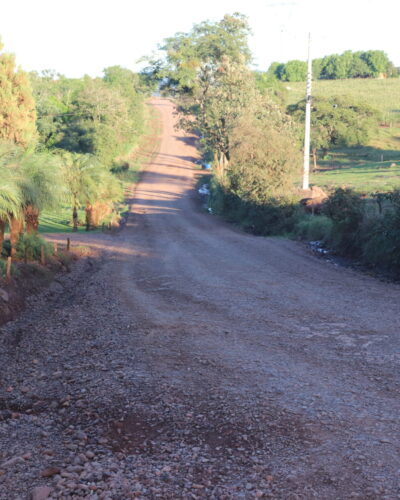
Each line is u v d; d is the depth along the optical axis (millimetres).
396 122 115625
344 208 24516
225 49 71625
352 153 90375
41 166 18375
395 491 4723
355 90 165750
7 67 37938
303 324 11289
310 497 4691
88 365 8758
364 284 16406
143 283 17094
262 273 18969
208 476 5125
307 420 6285
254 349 9469
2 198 15875
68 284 17125
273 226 36781
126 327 11258
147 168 97688
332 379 7762
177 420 6449
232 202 49250
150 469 5266
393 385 7418
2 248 17375
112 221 42844
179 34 73000
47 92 92938
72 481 4961
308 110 39156
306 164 39500
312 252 25156
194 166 100750
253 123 46812
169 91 77062
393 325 10938
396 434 5855
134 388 7551
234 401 6949
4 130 37500
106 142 84500
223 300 14039
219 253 25469
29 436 6094
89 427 6375
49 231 38625
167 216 51938
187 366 8531
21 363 9055
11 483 4953
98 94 89500
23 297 13734
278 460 5387
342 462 5277
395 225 19438
